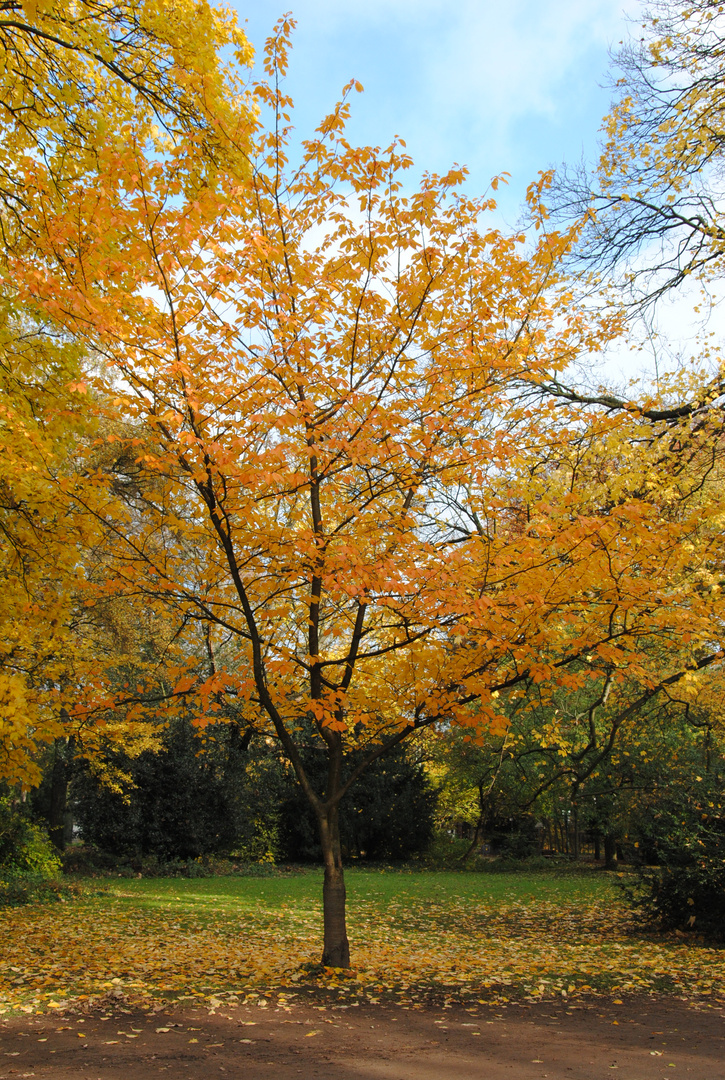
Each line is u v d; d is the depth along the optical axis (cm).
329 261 602
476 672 582
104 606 1181
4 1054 388
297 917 1043
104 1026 450
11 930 884
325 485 638
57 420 645
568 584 521
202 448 471
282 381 573
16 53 653
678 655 780
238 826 1930
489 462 575
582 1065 384
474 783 2119
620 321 748
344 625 696
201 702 555
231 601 639
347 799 2147
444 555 523
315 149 587
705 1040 438
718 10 892
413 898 1307
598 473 786
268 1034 437
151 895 1280
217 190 650
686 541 580
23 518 606
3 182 672
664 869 873
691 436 876
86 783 1777
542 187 617
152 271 462
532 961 712
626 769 1555
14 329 762
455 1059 392
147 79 693
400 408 575
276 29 549
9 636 583
